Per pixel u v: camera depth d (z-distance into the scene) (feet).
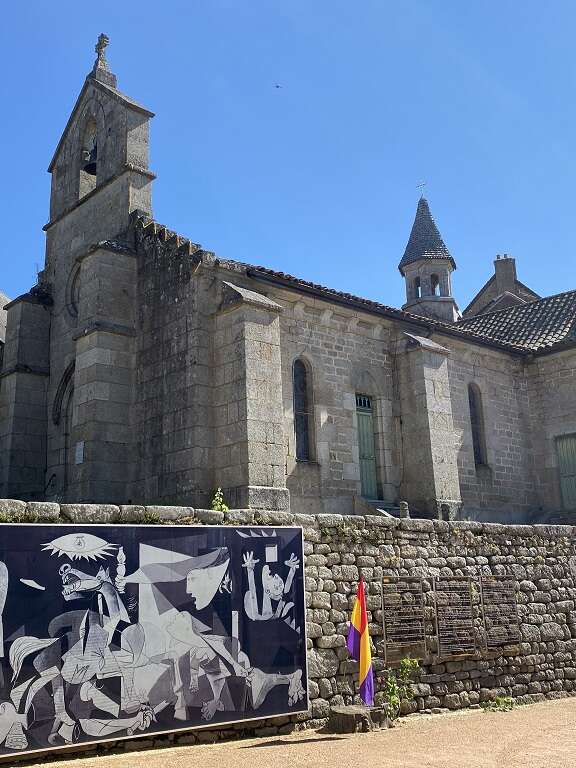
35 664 25.71
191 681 29.30
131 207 64.54
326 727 32.65
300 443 58.90
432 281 118.32
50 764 25.21
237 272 55.67
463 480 70.08
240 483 49.06
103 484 55.83
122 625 27.89
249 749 28.50
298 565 33.83
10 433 67.10
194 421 51.60
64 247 72.59
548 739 31.81
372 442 64.28
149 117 69.00
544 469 77.71
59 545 27.04
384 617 37.35
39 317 71.20
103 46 76.64
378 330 66.18
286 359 58.54
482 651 41.19
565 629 46.19
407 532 39.81
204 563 30.71
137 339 59.41
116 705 27.20
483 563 43.06
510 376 78.89
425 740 31.12
